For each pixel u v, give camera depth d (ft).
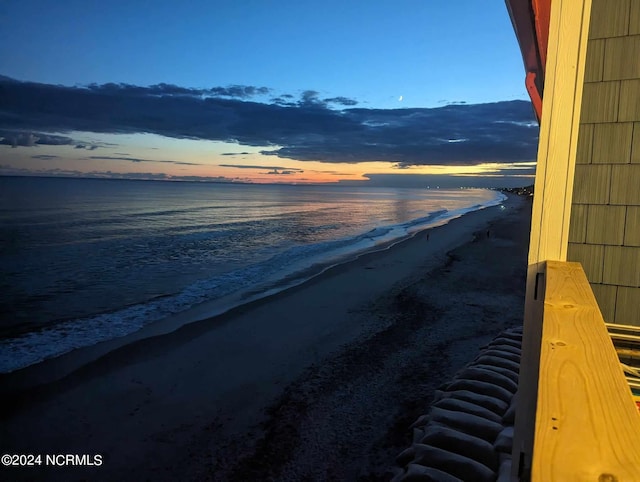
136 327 33.19
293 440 17.24
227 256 69.92
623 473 2.21
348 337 29.30
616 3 7.85
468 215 162.81
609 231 8.02
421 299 39.42
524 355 6.31
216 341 29.09
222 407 20.16
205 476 15.34
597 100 8.03
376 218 156.97
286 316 34.53
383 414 18.90
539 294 6.53
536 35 9.68
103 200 214.28
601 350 3.41
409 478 10.24
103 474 15.64
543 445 2.47
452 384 14.58
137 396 21.45
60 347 28.71
